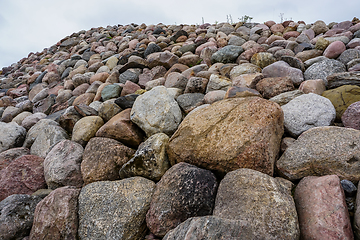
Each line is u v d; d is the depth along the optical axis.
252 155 2.36
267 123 2.52
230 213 1.94
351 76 3.26
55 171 3.06
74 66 7.99
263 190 1.99
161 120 3.30
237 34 7.04
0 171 3.39
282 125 2.75
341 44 4.40
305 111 2.87
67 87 6.40
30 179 3.23
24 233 2.55
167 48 7.27
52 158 3.25
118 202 2.41
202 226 1.71
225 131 2.56
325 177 2.02
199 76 4.60
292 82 3.70
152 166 2.71
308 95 3.04
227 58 5.39
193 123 2.81
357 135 2.32
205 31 8.41
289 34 6.53
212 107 2.98
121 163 3.08
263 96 3.66
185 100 3.89
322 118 2.79
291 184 2.23
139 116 3.42
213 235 1.67
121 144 3.31
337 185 1.91
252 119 2.57
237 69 4.45
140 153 2.75
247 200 1.95
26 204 2.68
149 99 3.46
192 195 2.21
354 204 1.98
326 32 6.18
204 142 2.59
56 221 2.35
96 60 7.64
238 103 2.86
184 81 4.61
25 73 10.48
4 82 9.85
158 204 2.28
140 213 2.35
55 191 2.58
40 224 2.40
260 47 5.37
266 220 1.80
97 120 3.83
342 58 4.23
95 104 4.62
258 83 3.82
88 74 6.31
